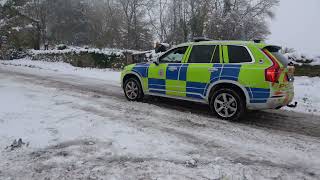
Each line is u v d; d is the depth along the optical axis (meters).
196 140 4.86
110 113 6.32
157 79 7.29
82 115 6.03
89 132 5.01
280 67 5.73
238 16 25.98
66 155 4.08
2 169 3.64
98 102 7.45
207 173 3.69
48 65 19.83
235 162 4.06
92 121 5.62
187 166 3.87
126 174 3.60
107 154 4.15
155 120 5.94
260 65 5.77
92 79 12.78
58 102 7.20
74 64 20.98
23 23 30.66
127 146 4.46
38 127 5.16
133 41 36.91
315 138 5.33
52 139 4.64
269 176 3.69
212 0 29.17
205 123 5.90
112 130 5.15
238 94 5.99
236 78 5.93
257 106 5.80
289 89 6.15
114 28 39.25
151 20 37.94
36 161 3.87
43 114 5.99
